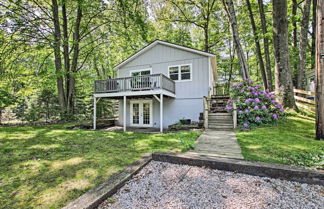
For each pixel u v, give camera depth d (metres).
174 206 2.09
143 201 2.21
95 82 9.66
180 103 10.12
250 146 4.30
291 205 2.09
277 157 3.44
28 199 2.22
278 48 7.44
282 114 6.77
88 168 3.29
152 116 10.70
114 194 2.37
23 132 7.51
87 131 8.23
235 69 21.12
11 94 10.27
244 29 15.48
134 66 11.37
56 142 5.66
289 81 7.30
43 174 3.02
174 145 4.95
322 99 4.37
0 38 9.82
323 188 2.48
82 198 2.09
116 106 16.55
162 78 8.27
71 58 14.20
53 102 13.12
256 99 6.95
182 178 2.88
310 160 3.15
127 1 11.07
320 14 4.24
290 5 11.74
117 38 13.83
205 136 5.89
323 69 4.31
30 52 11.17
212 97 10.27
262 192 2.40
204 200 2.22
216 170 3.19
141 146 5.02
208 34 18.20
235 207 2.06
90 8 11.82
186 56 10.09
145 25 11.99
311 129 5.45
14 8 9.92
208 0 15.62
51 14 12.66
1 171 3.17
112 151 4.52
